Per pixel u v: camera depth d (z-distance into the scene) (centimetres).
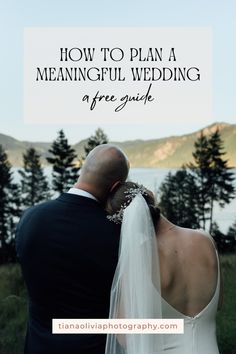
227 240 1712
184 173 2180
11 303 584
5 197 2166
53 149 2261
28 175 2252
